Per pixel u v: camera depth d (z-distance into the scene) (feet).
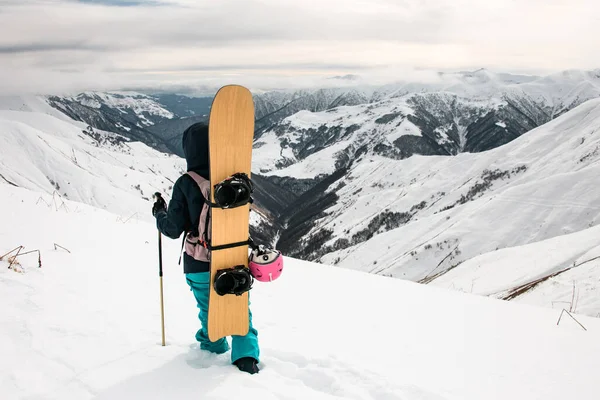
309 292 20.90
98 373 9.86
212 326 10.23
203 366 10.87
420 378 11.37
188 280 10.76
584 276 48.42
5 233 21.34
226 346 11.79
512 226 381.19
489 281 88.17
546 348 14.65
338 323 15.94
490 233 380.99
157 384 9.57
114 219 35.04
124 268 19.65
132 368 10.21
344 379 10.77
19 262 17.01
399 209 605.73
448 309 19.81
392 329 15.78
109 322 12.81
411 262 367.04
